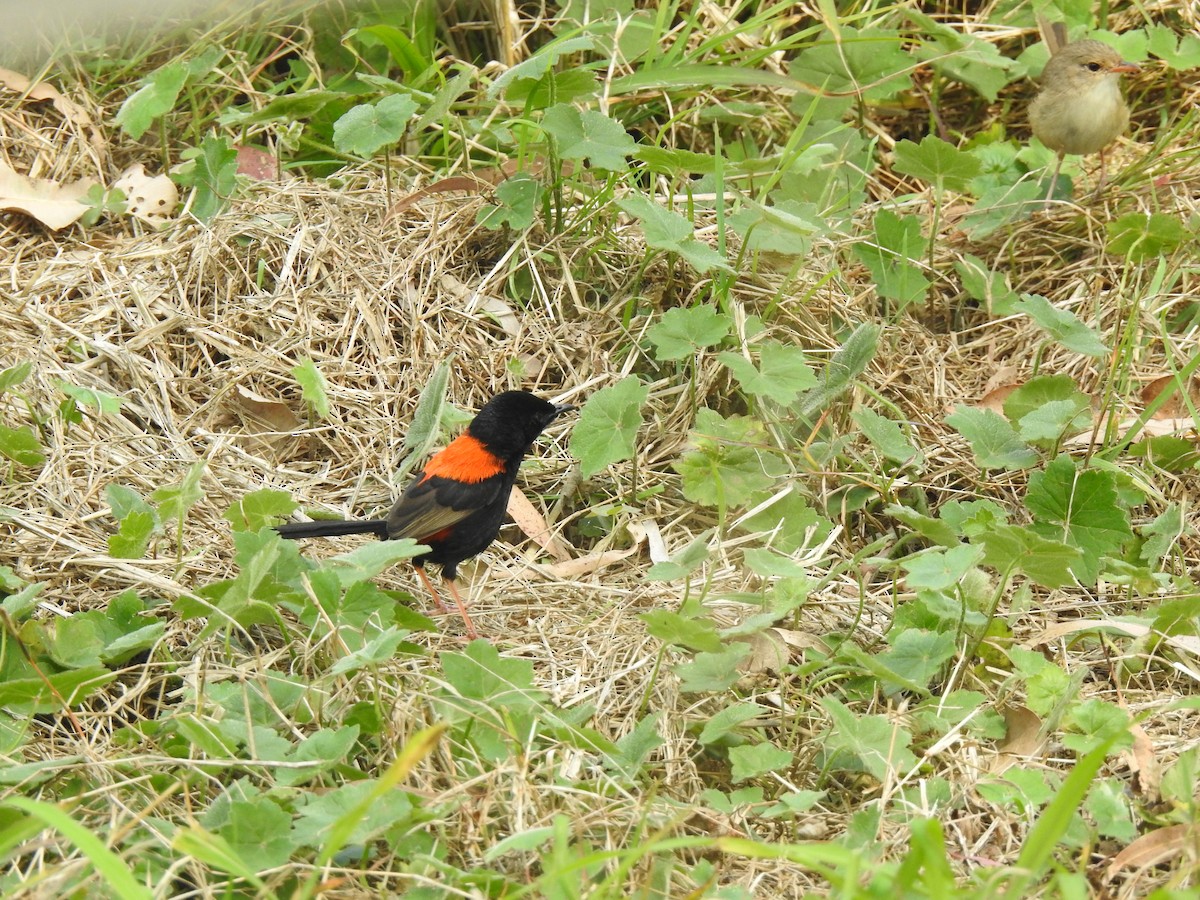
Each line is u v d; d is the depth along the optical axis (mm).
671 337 10875
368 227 12688
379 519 9969
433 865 6844
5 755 7520
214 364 11688
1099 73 13109
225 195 12938
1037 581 8719
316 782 7539
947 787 7805
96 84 14438
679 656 9055
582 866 5941
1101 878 7309
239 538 8508
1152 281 12484
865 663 8289
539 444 11508
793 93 14617
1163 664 9344
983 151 14414
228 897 6316
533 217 12430
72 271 12203
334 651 8570
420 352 11875
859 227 13500
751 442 10672
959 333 12883
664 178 13781
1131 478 10625
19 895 6465
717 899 6820
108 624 8602
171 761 7375
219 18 14531
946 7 15672
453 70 15062
